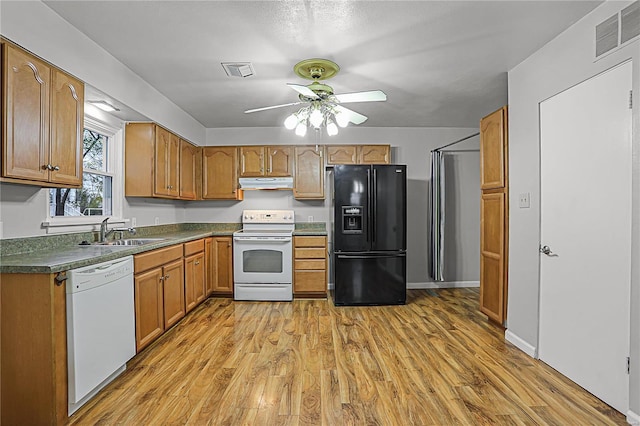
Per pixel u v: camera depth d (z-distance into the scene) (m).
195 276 3.98
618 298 2.02
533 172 2.77
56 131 2.17
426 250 5.25
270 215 5.04
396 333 3.28
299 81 3.31
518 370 2.53
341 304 4.25
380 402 2.11
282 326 3.48
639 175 1.88
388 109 4.30
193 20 2.26
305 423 1.91
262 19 2.25
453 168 5.27
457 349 2.90
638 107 1.88
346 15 2.21
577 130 2.32
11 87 1.85
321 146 4.91
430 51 2.72
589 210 2.22
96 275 2.11
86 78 2.46
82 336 1.99
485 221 3.56
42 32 2.06
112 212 3.46
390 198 4.32
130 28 2.36
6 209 2.19
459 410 2.03
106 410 2.02
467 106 4.18
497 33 2.45
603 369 2.12
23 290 1.83
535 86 2.74
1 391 1.85
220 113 4.41
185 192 4.43
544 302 2.65
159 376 2.43
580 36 2.28
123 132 3.53
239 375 2.45
